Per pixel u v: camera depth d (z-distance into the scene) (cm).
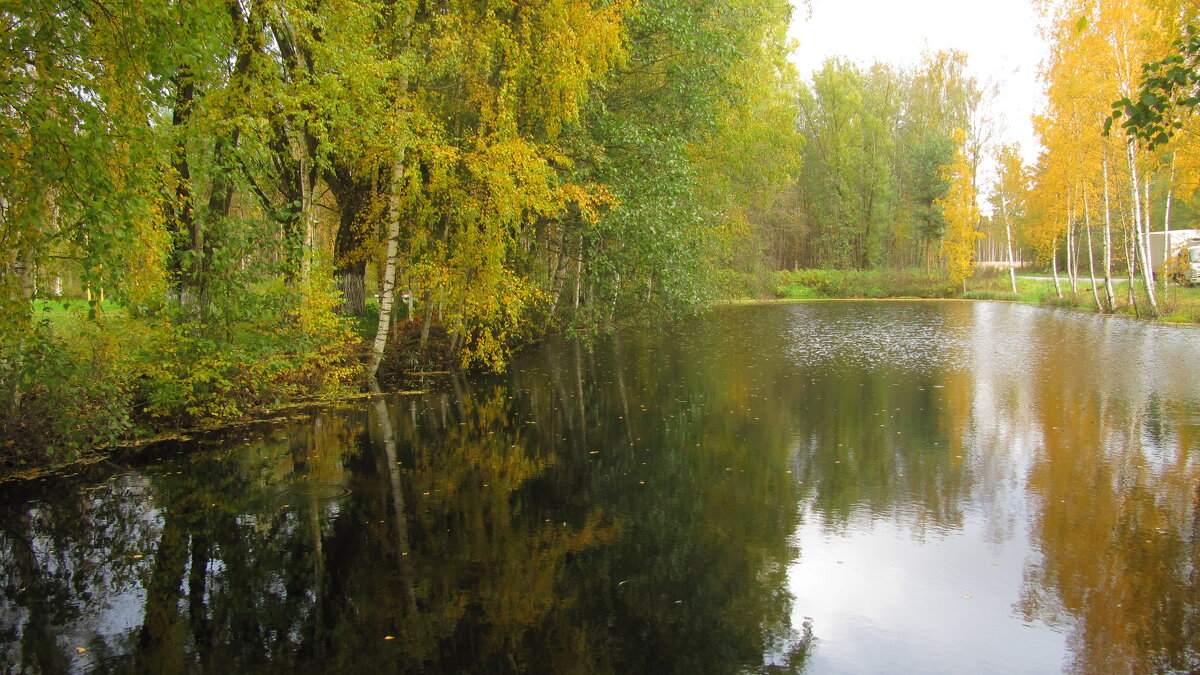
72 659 461
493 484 837
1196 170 1888
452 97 1488
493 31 1325
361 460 941
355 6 1127
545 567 601
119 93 676
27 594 558
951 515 721
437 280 1394
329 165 1222
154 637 488
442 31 1279
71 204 619
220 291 1086
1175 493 766
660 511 744
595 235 1619
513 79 1355
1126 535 656
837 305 4503
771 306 4475
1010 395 1366
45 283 762
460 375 1681
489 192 1331
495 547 644
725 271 2908
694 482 846
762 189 3600
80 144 605
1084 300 3372
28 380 845
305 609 526
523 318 2014
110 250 662
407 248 1608
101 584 572
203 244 1141
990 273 5306
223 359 1096
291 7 1077
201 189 1150
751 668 446
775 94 3338
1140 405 1231
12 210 621
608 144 1619
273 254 1198
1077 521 694
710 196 2491
